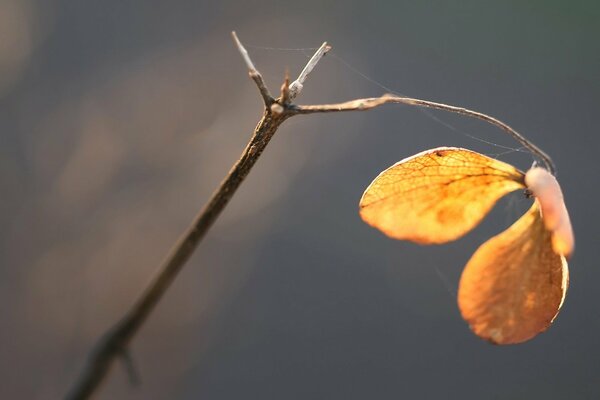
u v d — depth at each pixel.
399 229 0.20
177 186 0.44
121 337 0.19
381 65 1.01
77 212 0.42
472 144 0.91
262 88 0.20
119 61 0.75
